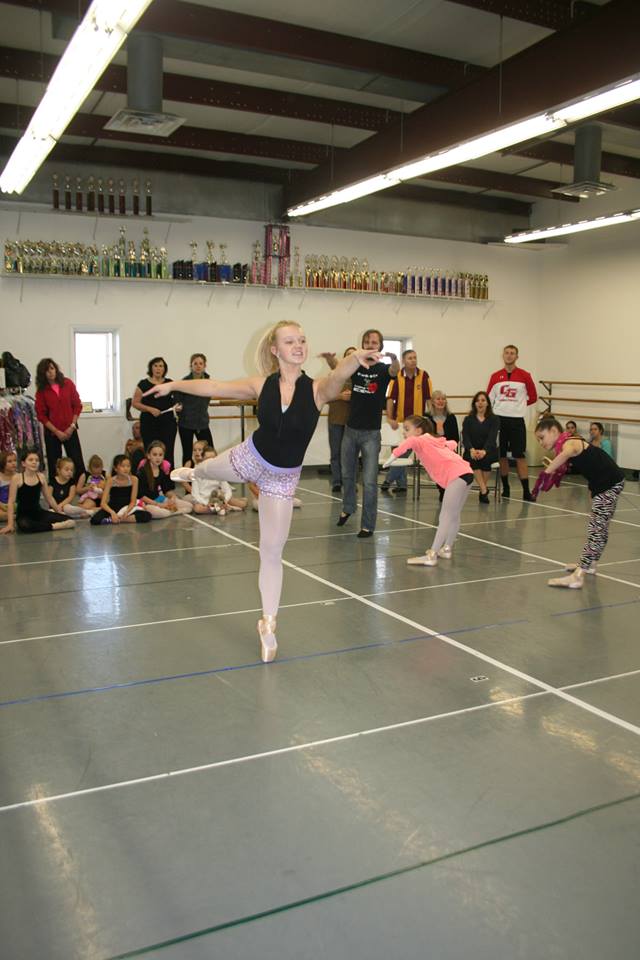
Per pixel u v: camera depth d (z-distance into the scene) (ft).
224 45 19.25
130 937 6.37
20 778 8.90
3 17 19.63
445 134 23.12
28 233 30.32
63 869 7.25
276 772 9.05
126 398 32.76
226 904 6.77
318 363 36.68
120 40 14.44
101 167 31.09
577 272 39.47
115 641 13.48
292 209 30.07
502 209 39.91
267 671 12.15
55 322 31.14
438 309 39.37
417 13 19.45
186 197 32.73
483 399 27.91
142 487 25.04
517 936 6.40
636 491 31.68
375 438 21.97
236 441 35.32
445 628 14.28
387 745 9.73
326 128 28.71
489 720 10.45
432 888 6.99
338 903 6.79
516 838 7.76
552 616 15.01
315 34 20.15
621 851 7.55
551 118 18.03
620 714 10.67
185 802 8.40
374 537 22.06
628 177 33.58
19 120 26.30
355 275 36.60
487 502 28.32
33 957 6.15
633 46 16.46
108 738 9.88
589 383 39.11
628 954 6.21
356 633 13.96
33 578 17.52
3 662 12.48
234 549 20.47
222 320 34.35
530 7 18.22
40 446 27.27
